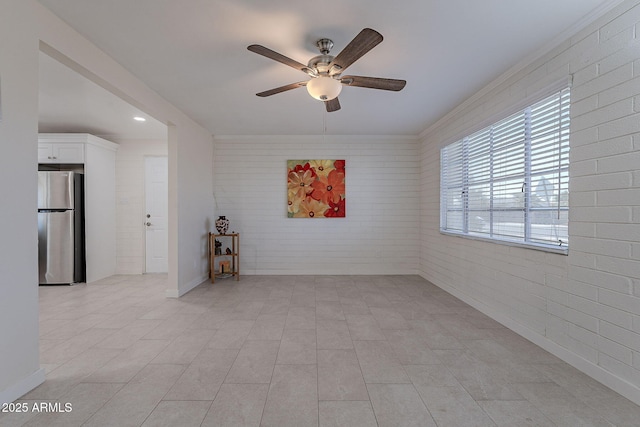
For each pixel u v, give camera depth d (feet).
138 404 5.67
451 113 12.89
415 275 16.81
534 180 8.38
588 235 6.59
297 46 7.73
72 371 6.82
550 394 5.97
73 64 7.20
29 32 5.91
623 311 5.87
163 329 9.27
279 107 12.28
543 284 7.91
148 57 8.29
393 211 17.03
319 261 16.97
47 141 14.88
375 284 14.80
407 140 16.99
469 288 11.66
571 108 7.00
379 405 5.66
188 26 6.89
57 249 14.66
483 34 7.23
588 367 6.60
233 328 9.34
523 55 8.18
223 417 5.32
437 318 10.17
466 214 12.17
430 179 15.43
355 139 16.94
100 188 16.05
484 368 6.96
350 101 11.62
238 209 16.90
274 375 6.68
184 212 13.30
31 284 5.98
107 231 16.58
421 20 6.68
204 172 15.56
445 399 5.83
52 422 5.16
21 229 5.78
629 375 5.77
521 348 7.95
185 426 5.10
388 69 9.01
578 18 6.58
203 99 11.37
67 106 12.26
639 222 5.59
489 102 10.28
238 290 13.70
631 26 5.72
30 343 6.00
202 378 6.57
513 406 5.62
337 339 8.53
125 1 6.04
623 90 5.85
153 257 17.48
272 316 10.39
